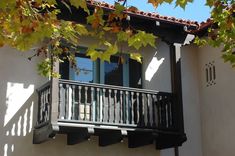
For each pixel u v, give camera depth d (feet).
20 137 39.34
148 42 20.99
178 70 43.50
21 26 21.90
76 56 43.62
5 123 39.06
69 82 38.81
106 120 40.24
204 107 47.60
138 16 42.32
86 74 43.73
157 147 44.86
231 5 27.50
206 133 46.83
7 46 40.65
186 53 49.32
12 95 39.88
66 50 34.22
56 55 33.60
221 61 45.96
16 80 40.29
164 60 47.78
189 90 48.32
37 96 40.68
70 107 38.73
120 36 21.62
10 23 22.71
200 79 48.78
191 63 49.21
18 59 40.81
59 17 40.32
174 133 41.63
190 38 45.52
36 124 39.83
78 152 41.37
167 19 43.60
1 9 21.77
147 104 41.73
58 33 25.81
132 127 40.40
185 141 43.78
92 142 42.22
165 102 42.57
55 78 37.45
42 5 26.68
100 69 44.45
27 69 40.91
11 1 20.51
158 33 44.27
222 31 28.32
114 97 40.42
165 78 47.37
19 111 39.78
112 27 22.15
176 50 44.16
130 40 20.97
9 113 39.40
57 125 36.81
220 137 44.83
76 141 39.50
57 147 40.57
